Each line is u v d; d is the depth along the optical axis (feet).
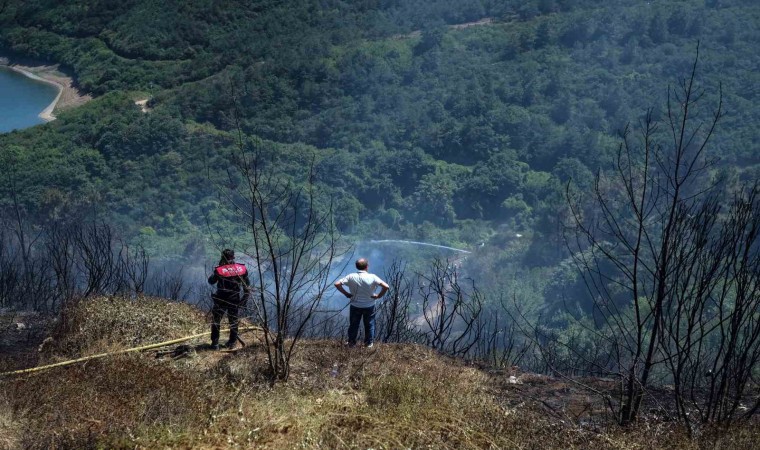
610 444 20.40
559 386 28.32
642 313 93.09
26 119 372.58
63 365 27.12
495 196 309.01
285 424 21.18
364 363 28.07
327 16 499.92
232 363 27.32
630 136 325.42
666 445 20.61
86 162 290.76
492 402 24.77
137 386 24.41
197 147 306.96
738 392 21.50
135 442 19.92
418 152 331.57
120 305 32.32
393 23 502.79
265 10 488.85
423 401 23.62
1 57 456.45
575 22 454.40
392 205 313.12
